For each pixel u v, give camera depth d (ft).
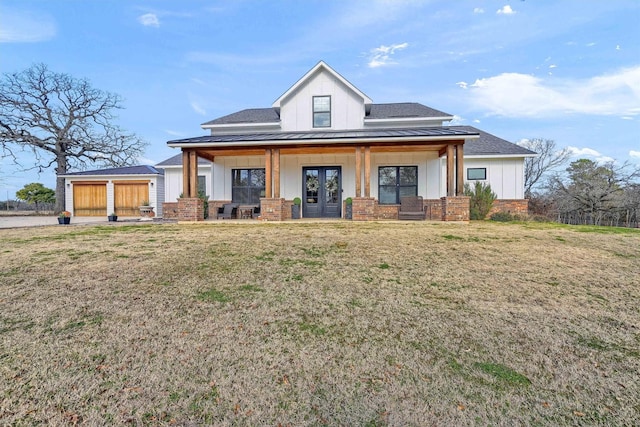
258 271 16.37
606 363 8.66
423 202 45.57
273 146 39.60
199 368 8.25
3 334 9.86
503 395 7.32
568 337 10.03
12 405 6.86
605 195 59.52
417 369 8.30
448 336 10.03
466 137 36.65
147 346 9.27
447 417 6.64
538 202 69.67
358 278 15.44
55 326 10.42
